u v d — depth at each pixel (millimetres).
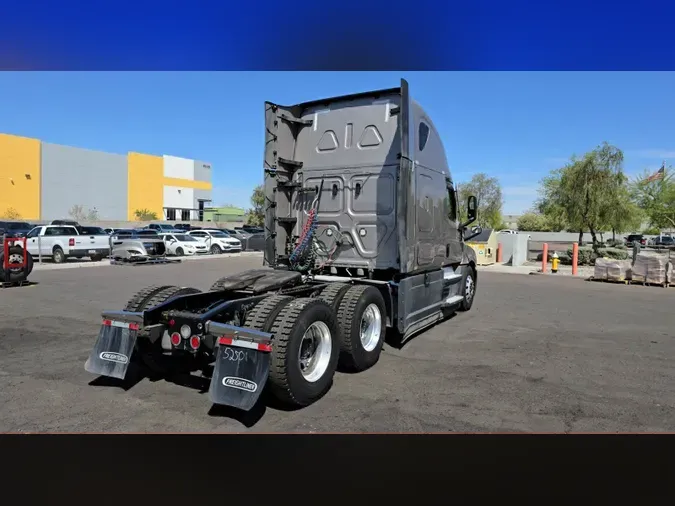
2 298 10992
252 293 5656
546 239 55188
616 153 22453
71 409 4582
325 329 5062
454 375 5719
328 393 5086
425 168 7195
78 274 16484
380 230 6848
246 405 4148
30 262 13234
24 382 5328
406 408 4672
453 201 8719
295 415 4500
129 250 20469
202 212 76562
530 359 6410
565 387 5309
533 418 4441
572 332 8070
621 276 15438
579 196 22703
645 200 29641
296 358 4582
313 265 7211
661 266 14562
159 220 64250
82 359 6203
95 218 55750
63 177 56969
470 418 4438
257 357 4250
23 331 7727
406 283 6457
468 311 10070
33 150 53719
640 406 4758
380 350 6211
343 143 7168
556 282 15734
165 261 21734
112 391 5078
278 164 7340
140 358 5496
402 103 6059
